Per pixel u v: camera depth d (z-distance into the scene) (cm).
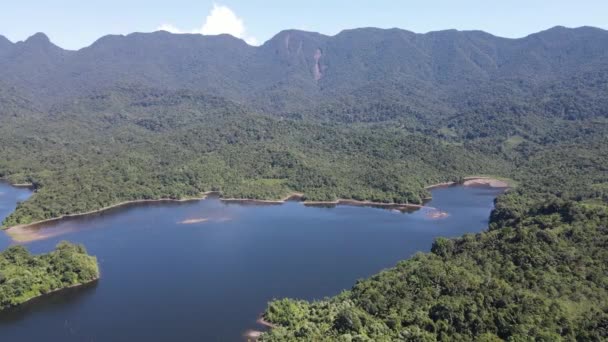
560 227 17362
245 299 18338
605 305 13262
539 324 12500
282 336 14138
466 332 12800
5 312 17625
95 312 17512
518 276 14900
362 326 13512
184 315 17200
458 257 16725
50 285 19138
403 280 15400
